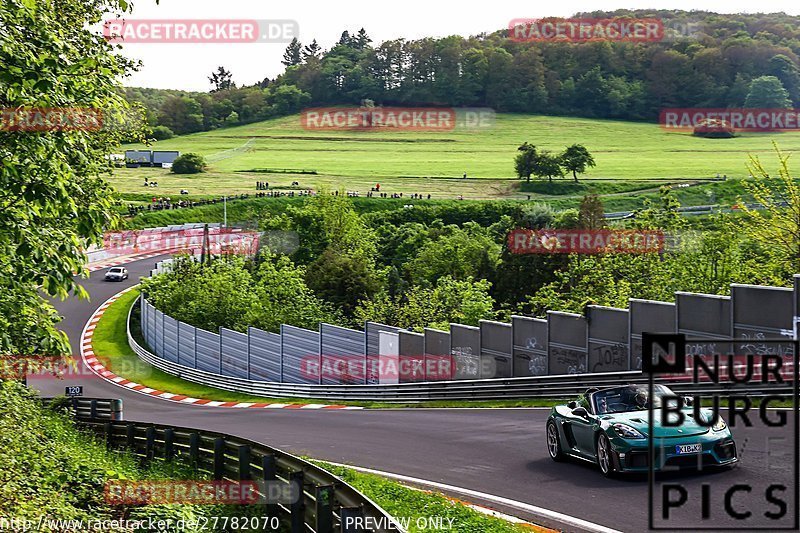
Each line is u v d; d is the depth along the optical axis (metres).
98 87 28.62
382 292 163.25
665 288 107.38
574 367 67.88
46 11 27.72
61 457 37.44
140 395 110.38
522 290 164.00
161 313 144.12
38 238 26.14
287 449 52.06
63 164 26.66
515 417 58.09
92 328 166.25
